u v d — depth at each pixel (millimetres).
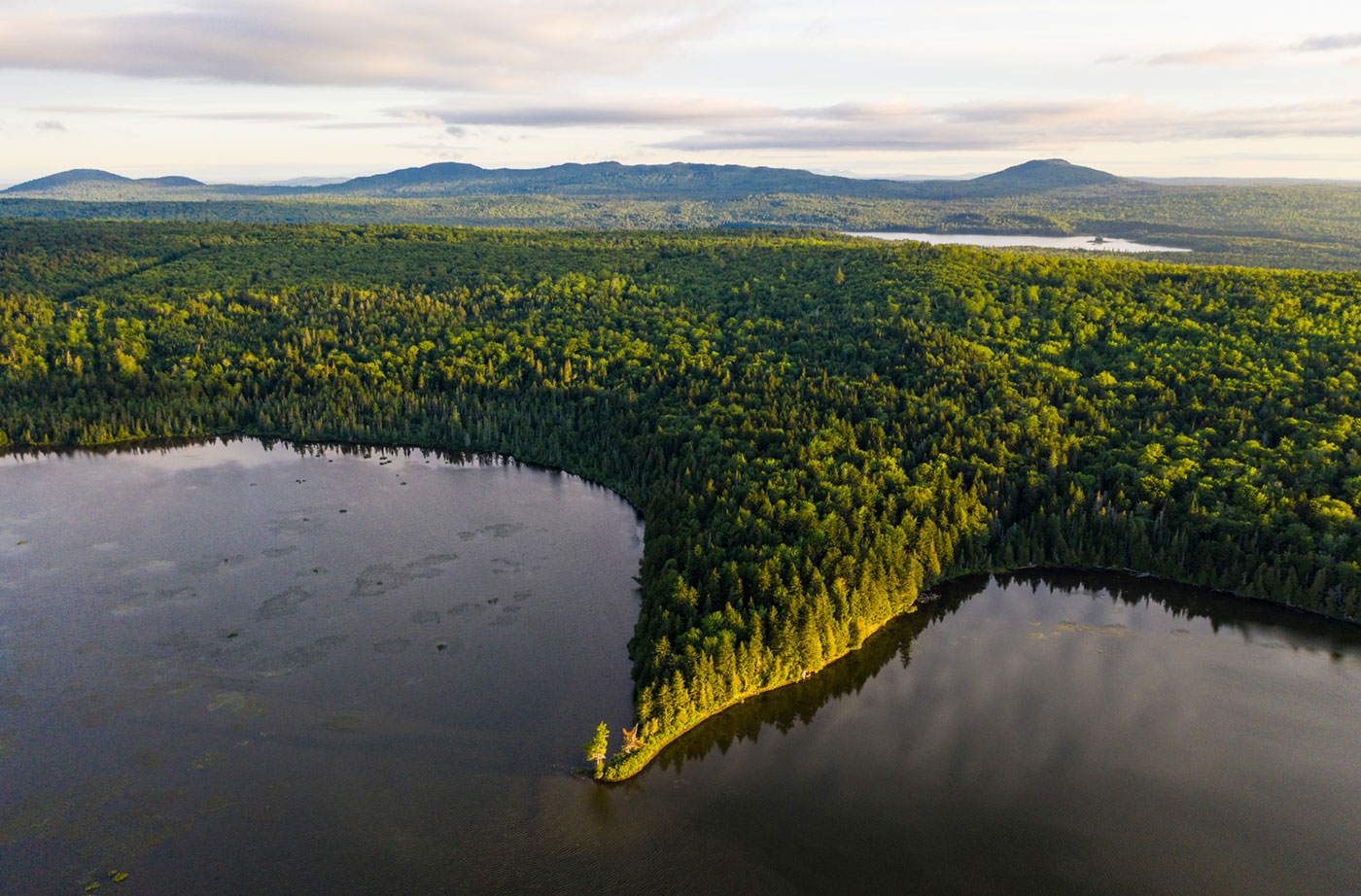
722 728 126250
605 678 137250
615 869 99438
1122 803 111375
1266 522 165000
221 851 101062
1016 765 118438
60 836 103062
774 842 104062
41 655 141375
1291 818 108625
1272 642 149125
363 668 139125
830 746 122000
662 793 112312
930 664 143125
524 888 96562
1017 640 150375
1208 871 100438
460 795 110875
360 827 105062
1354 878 99500
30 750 117938
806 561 150750
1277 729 126188
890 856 102062
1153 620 156500
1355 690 135500
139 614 155250
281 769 115000
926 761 119188
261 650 143750
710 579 144125
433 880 97375
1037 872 100062
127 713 126250
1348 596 152625
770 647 135250
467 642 147250
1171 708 131000
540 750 119875
